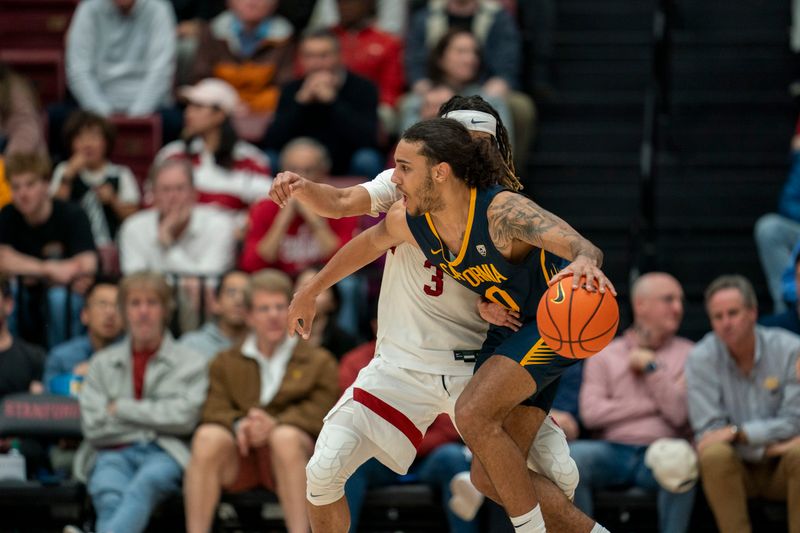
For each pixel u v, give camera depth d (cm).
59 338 1659
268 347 1452
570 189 1984
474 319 1072
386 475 1420
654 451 1374
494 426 984
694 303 1866
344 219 1719
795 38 2147
